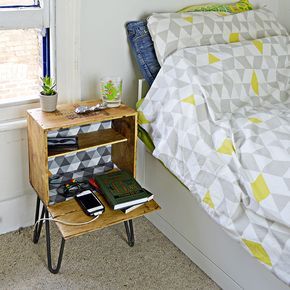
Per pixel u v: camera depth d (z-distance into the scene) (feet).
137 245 7.30
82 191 6.79
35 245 7.18
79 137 6.96
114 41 7.43
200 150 6.11
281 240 5.11
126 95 7.91
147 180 7.72
